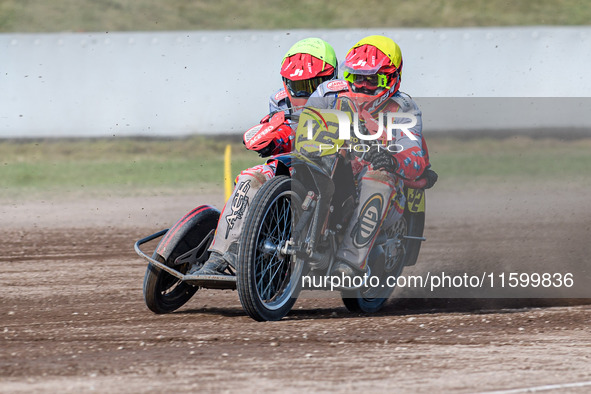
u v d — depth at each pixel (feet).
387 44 47.01
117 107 141.69
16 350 39.73
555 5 214.48
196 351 38.93
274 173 46.62
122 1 205.57
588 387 32.76
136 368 35.94
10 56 139.03
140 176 123.03
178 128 143.02
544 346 39.63
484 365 36.11
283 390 32.58
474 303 52.39
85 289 57.77
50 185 116.78
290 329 43.50
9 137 138.41
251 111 145.38
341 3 216.13
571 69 151.94
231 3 212.02
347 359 37.22
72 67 141.08
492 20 209.56
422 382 33.58
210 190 112.78
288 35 148.56
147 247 77.25
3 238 82.33
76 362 37.09
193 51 144.87
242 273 43.16
